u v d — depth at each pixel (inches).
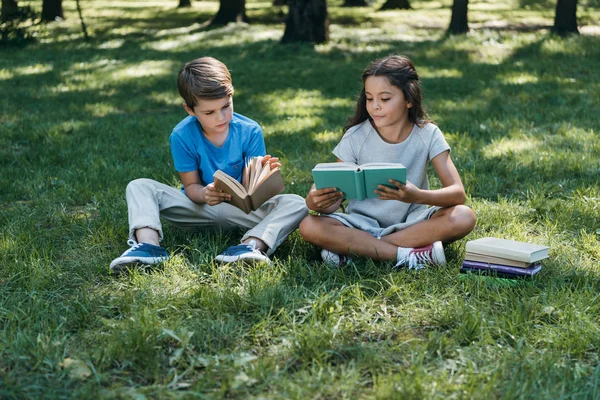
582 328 109.7
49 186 206.1
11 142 265.6
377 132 143.2
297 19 609.9
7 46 626.5
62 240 159.0
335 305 118.7
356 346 106.1
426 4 1066.1
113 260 135.0
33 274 133.1
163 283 129.5
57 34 730.2
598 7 903.1
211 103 137.8
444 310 118.1
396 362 103.7
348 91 400.5
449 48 560.4
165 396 94.7
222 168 150.4
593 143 249.8
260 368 98.8
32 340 107.7
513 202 185.5
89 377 99.9
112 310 120.6
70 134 280.8
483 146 249.0
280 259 144.2
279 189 138.7
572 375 98.2
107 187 202.8
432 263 135.4
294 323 111.7
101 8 1059.9
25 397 95.1
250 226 154.6
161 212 150.9
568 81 402.3
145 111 349.1
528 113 310.7
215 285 129.5
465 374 99.4
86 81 436.1
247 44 616.4
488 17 842.2
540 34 629.0
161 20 882.8
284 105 353.7
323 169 128.0
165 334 107.9
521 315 114.3
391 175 126.3
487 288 127.3
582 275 132.7
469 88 390.0
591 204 178.5
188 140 148.9
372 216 145.0
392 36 652.1
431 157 141.3
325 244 138.9
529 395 92.9
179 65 506.6
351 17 857.5
